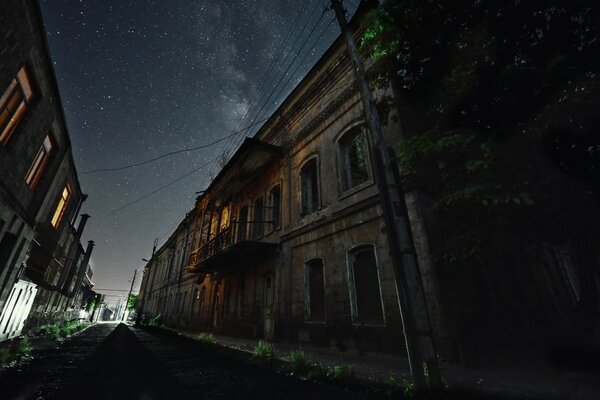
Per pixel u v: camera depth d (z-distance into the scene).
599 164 3.66
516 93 4.06
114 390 4.40
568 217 3.90
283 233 11.84
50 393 4.14
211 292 18.06
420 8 4.80
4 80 6.26
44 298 14.77
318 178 10.59
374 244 7.65
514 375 4.70
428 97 5.58
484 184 3.95
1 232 7.84
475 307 5.98
